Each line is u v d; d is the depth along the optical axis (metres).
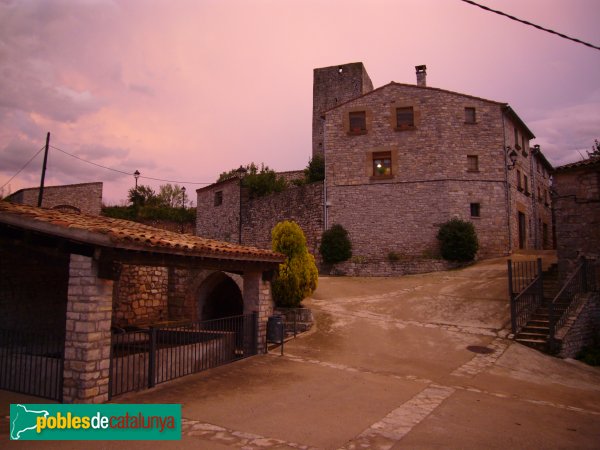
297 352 9.95
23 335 8.27
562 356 10.34
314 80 35.84
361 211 22.30
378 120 22.62
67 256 6.25
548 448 5.23
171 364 7.34
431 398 7.04
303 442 4.94
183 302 12.88
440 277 18.11
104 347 6.15
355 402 6.57
